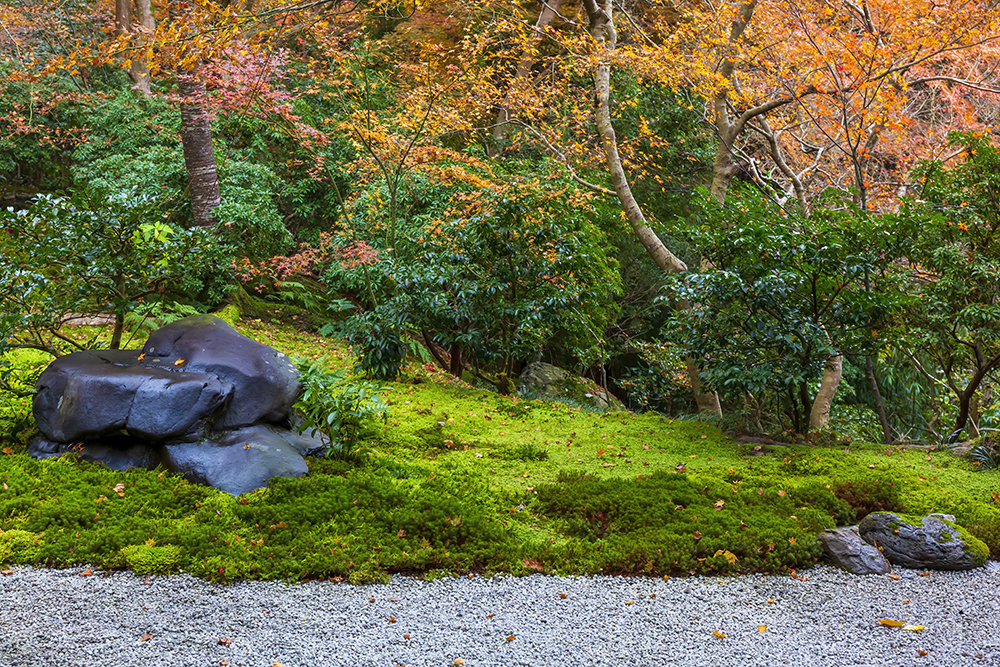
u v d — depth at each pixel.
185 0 6.42
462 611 3.60
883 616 3.74
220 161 11.77
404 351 8.29
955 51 8.78
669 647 3.33
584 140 12.44
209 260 6.26
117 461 4.98
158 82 14.16
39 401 5.16
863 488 5.34
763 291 6.28
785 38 8.48
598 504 4.94
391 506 4.67
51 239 5.40
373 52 12.09
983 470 6.06
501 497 5.09
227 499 4.57
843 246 6.42
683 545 4.34
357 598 3.67
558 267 8.39
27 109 12.60
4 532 4.00
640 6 13.46
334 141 12.38
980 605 3.89
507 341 8.78
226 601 3.56
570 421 7.43
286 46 12.87
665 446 6.56
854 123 9.52
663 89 13.20
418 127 9.20
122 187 10.95
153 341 5.63
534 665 3.12
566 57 10.42
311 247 12.70
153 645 3.13
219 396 5.02
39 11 14.08
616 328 14.54
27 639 3.12
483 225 8.23
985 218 6.80
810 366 6.64
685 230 7.25
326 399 5.44
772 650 3.33
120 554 3.87
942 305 6.67
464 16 12.77
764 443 6.71
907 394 12.27
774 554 4.32
